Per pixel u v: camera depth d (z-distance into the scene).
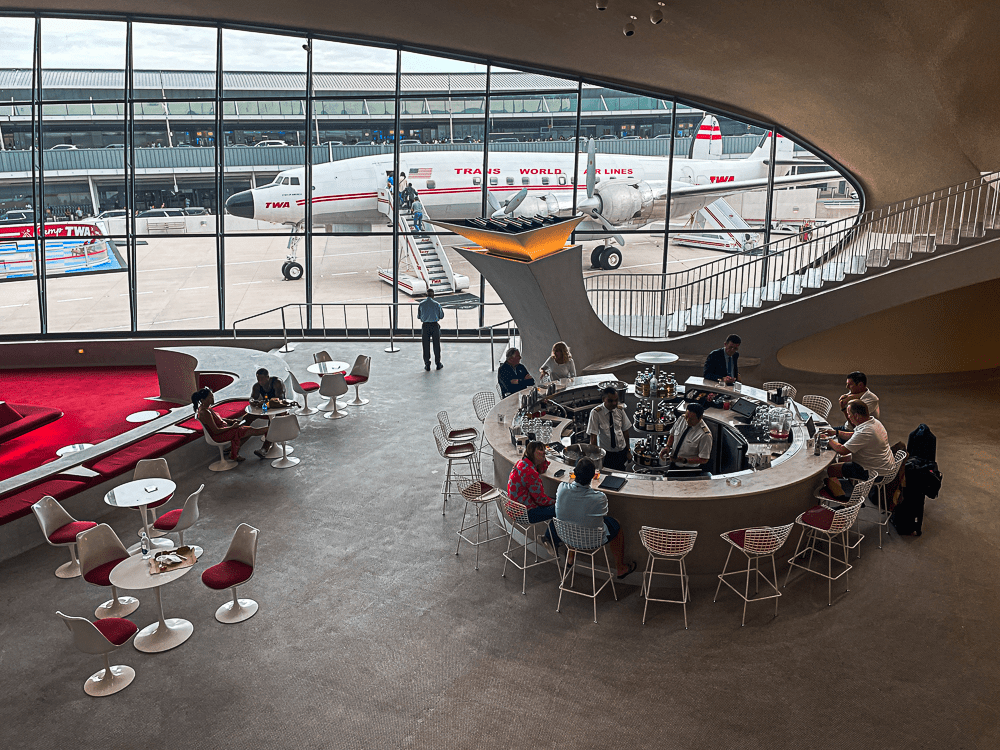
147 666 6.03
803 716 5.28
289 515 8.65
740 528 6.90
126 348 16.09
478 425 11.37
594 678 5.75
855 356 13.26
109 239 15.90
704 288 13.82
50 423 12.40
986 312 12.96
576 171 15.63
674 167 15.34
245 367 12.84
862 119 12.48
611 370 12.54
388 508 8.78
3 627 6.62
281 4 13.60
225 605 6.82
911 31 9.53
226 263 16.19
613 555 7.00
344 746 5.15
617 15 10.98
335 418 11.84
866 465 7.61
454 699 5.57
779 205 15.20
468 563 7.53
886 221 14.02
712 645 6.11
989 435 10.67
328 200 15.98
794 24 10.05
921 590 6.80
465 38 13.99
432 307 13.91
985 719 5.21
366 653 6.13
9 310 16.00
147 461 8.16
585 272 16.00
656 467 7.88
